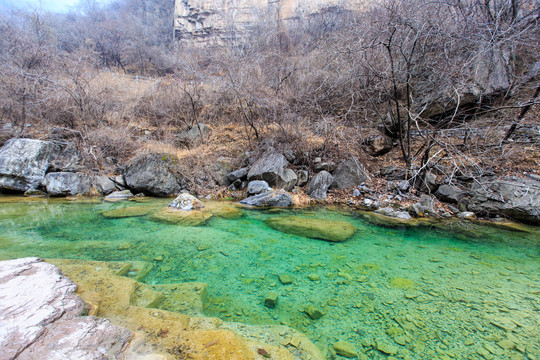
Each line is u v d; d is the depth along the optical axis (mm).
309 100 9000
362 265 3648
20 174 7832
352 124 8742
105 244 4262
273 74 10336
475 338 2244
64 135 9633
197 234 4770
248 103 9188
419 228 5133
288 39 14469
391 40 6340
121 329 1903
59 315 1942
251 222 5488
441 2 6000
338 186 7492
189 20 33906
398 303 2766
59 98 9555
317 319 2516
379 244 4395
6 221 5387
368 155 8266
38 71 9922
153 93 12125
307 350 2025
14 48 10391
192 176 8461
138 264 3549
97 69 13969
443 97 6664
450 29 5875
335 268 3562
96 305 2262
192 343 1898
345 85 8250
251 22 24719
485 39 5699
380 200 6609
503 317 2520
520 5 6660
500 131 6840
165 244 4316
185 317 2322
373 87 7453
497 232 4883
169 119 11242
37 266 2646
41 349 1567
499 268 3531
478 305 2711
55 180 7875
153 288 2920
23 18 13344
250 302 2795
